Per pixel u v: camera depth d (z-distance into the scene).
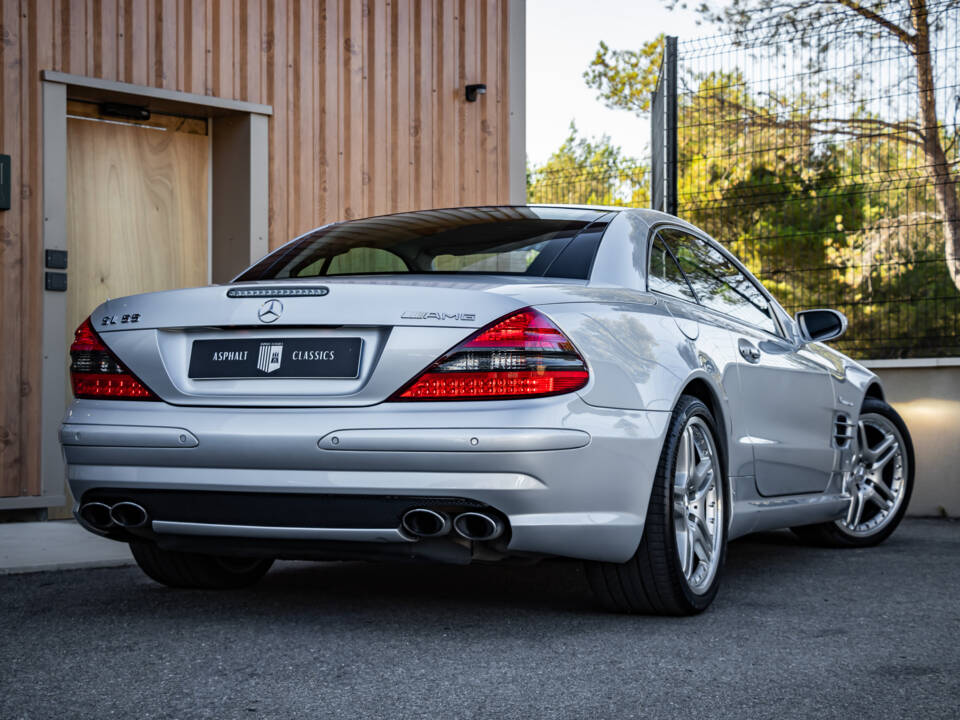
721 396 3.68
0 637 3.07
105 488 3.17
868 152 8.04
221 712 2.35
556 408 2.89
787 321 4.73
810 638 3.10
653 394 3.20
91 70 6.24
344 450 2.89
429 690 2.53
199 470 3.03
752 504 4.05
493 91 8.44
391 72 7.79
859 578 4.25
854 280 8.09
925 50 7.63
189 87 6.68
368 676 2.65
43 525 5.71
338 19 7.47
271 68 7.11
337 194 7.46
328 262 3.70
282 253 3.96
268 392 3.02
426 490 2.86
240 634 3.11
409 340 2.92
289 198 7.20
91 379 3.24
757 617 3.41
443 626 3.22
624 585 3.29
